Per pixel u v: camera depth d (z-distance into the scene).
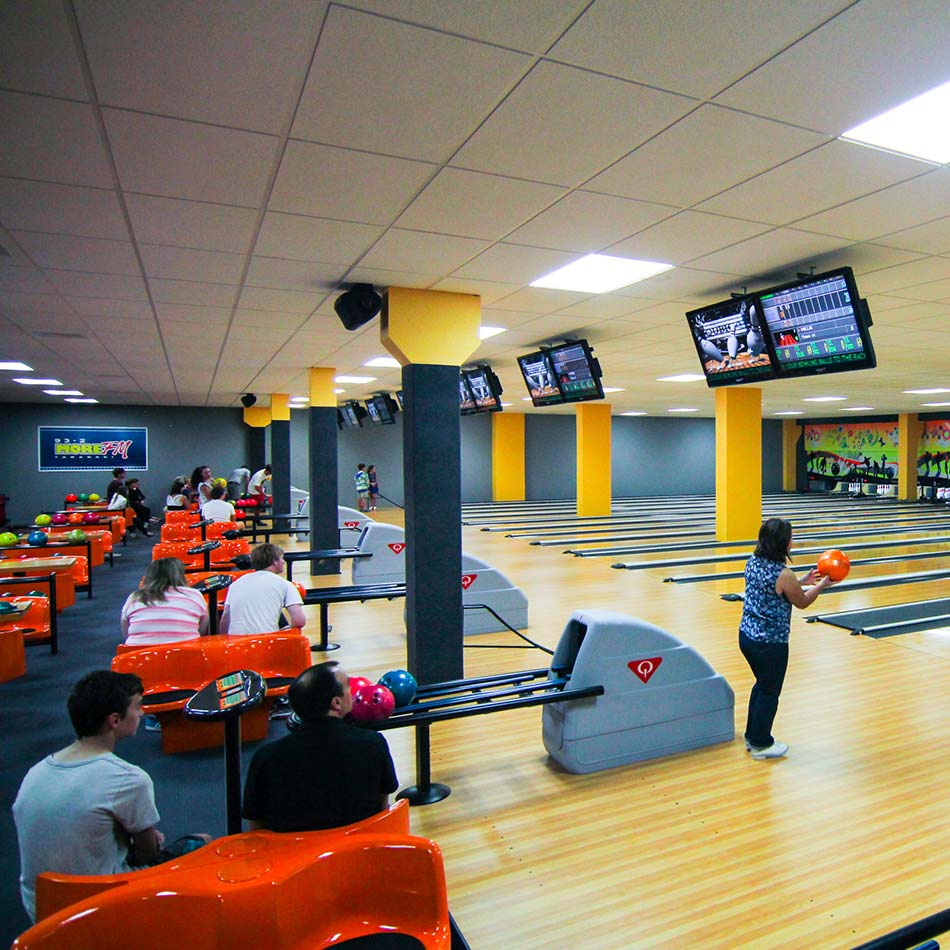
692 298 4.41
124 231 2.97
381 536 6.86
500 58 1.64
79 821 1.54
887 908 2.12
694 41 1.57
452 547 4.04
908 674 4.44
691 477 21.12
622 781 3.00
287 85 1.76
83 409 13.92
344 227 2.93
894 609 6.24
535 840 2.53
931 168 2.34
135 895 1.19
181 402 13.54
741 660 4.73
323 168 2.30
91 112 1.90
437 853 1.36
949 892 2.20
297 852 1.36
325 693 1.72
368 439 16.95
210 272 3.67
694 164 2.29
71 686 4.29
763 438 21.00
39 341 6.04
